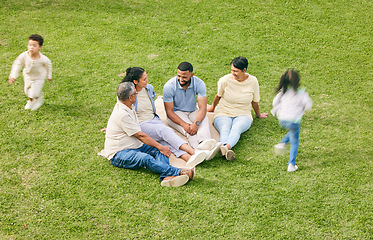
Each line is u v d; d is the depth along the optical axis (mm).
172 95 5906
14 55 7789
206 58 8047
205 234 4434
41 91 6809
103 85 7117
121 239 4348
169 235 4406
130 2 9914
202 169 5395
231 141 5691
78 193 4887
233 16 9500
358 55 8297
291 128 5051
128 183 5074
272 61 8047
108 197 4855
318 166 5488
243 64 5652
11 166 5246
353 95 7121
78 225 4480
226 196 4934
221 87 6074
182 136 6082
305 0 10203
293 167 5359
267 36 8836
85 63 7699
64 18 9164
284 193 5004
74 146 5680
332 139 6023
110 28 8891
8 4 9555
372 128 6281
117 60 7844
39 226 4453
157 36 8688
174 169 5070
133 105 5570
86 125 6133
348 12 9812
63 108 6484
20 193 4848
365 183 5184
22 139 5754
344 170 5402
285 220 4641
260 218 4656
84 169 5270
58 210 4648
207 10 9688
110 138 5250
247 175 5297
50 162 5363
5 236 4312
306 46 8562
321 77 7605
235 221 4605
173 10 9664
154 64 7777
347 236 4457
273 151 5785
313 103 6891
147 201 4824
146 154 5156
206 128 5863
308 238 4426
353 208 4805
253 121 6457
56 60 7723
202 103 5949
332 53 8359
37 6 9562
